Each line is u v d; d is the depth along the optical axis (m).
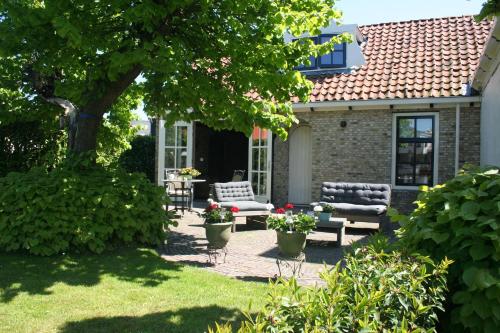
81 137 8.06
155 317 4.52
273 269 6.80
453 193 3.09
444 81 12.38
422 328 2.35
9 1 6.64
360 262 2.83
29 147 10.78
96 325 4.28
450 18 15.61
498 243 2.59
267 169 15.20
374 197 11.12
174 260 7.18
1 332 4.06
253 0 6.74
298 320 2.06
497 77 8.88
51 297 5.03
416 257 2.80
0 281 5.48
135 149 18.98
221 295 5.30
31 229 6.67
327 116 13.84
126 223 7.24
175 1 6.60
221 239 7.15
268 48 7.16
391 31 15.82
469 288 2.61
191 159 16.17
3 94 9.80
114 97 8.10
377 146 13.20
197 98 7.93
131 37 7.12
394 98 12.39
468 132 12.14
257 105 7.59
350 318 2.10
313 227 6.57
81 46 6.45
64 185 7.07
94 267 6.29
